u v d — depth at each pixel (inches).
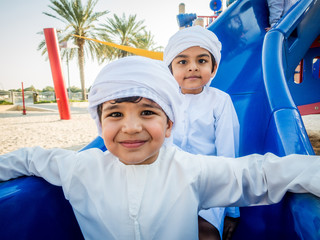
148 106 24.9
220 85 78.5
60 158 27.3
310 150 33.0
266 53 58.8
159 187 26.9
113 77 24.4
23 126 241.0
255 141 58.9
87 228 25.5
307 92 155.9
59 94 295.4
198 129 48.8
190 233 25.6
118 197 26.3
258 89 70.3
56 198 27.0
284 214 24.4
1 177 25.0
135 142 24.9
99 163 28.6
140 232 24.9
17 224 22.6
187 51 47.4
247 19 86.3
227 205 26.9
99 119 29.7
